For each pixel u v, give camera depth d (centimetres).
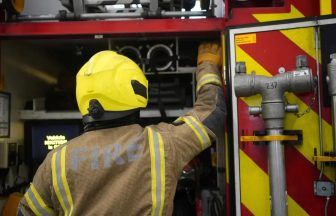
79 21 222
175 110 266
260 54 193
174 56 257
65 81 318
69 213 142
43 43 288
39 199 147
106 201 139
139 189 142
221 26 211
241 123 192
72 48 316
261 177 189
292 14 198
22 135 282
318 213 182
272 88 176
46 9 291
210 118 178
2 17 234
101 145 147
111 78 148
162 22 216
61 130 282
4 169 245
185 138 157
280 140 176
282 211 175
